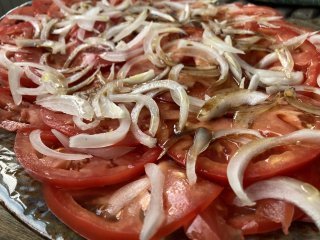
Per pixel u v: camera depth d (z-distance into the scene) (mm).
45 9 223
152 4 215
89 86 166
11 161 148
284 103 145
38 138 145
